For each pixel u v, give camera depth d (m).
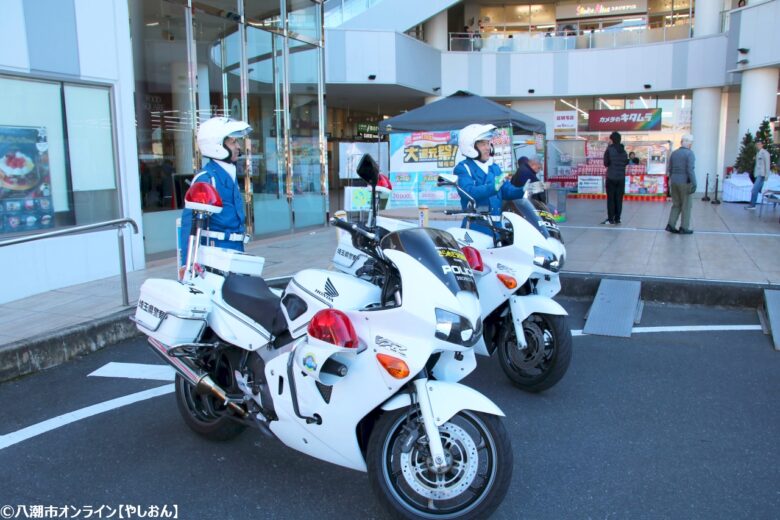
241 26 11.81
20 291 7.57
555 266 4.90
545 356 5.02
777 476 3.82
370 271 3.79
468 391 3.15
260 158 12.48
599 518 3.40
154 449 4.21
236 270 4.20
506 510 3.49
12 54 7.49
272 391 3.51
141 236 9.30
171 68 10.34
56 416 4.74
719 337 6.64
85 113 8.55
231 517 3.44
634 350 6.24
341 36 21.17
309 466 4.00
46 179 8.03
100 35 8.63
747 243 11.15
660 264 9.28
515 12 28.86
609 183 14.31
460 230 5.27
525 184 5.15
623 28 25.98
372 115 31.31
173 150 10.44
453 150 12.91
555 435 4.40
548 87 25.58
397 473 3.25
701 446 4.22
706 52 23.36
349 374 3.17
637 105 26.20
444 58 25.20
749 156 19.55
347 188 7.70
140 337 6.73
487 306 4.91
